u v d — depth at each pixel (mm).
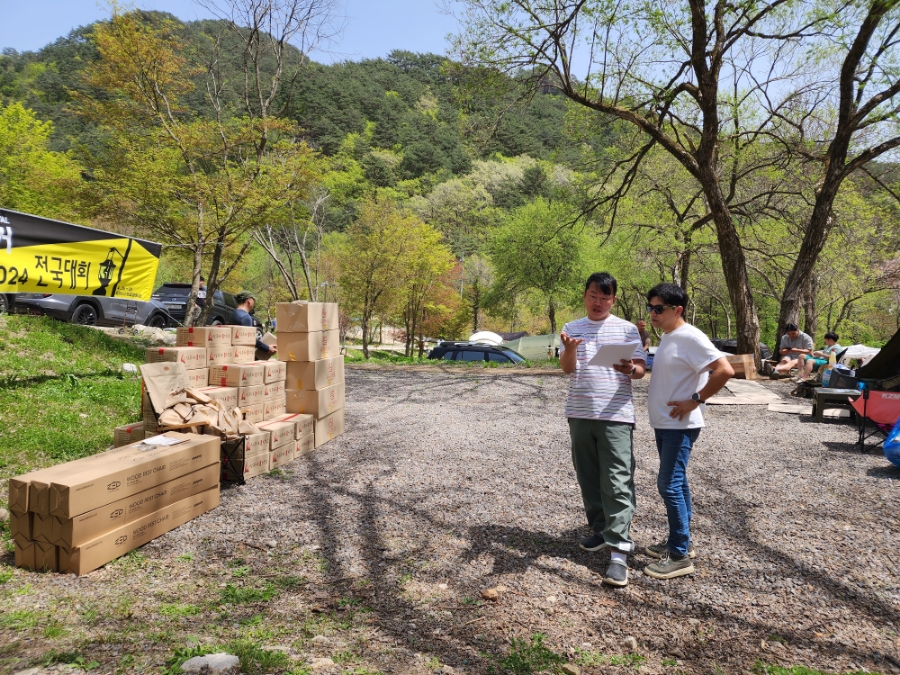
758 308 34688
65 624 2727
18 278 6938
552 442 6809
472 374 13844
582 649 2646
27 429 5594
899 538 3869
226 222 13102
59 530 3215
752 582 3297
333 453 6078
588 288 3543
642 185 20406
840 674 2439
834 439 6895
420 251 25594
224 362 5699
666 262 27672
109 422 6285
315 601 3078
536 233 36062
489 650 2631
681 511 3361
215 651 2518
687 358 3262
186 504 4094
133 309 14461
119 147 12508
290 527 4078
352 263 23828
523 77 13562
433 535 3986
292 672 2389
